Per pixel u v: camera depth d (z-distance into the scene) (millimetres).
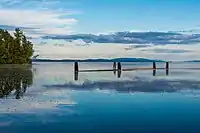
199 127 14859
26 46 114562
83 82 40156
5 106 20375
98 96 25953
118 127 14922
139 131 14188
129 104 21844
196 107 20656
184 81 41000
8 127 14820
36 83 38750
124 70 73688
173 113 18609
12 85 35469
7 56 110750
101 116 17578
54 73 64938
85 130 14367
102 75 54938
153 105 21422
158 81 40938
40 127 14859
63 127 14883
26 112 18406
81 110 19422
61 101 22969
